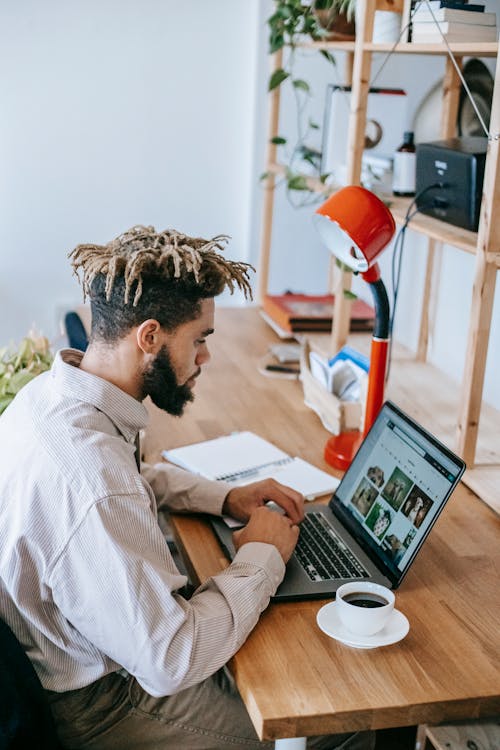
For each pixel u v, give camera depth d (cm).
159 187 346
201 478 167
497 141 160
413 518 142
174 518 165
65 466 123
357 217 159
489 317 171
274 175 294
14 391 180
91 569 121
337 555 149
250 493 162
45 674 132
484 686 120
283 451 193
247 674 121
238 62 336
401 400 220
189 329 135
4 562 124
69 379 133
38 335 196
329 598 139
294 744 125
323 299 294
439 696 117
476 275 169
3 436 135
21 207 337
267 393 229
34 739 125
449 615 135
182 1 325
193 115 339
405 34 199
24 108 326
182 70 333
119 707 140
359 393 204
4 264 343
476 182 177
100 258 134
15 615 129
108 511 121
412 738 188
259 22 329
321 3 245
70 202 340
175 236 136
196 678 122
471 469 181
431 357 256
